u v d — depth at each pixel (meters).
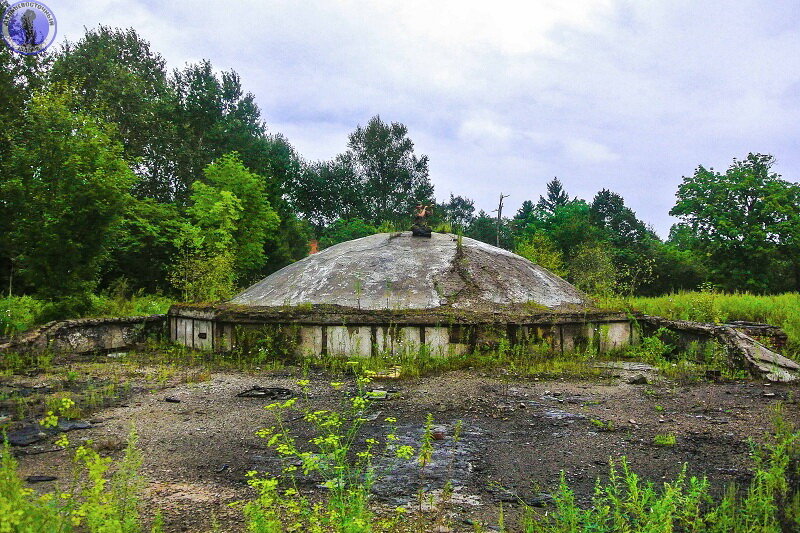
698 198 34.62
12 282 17.92
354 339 10.75
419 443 5.54
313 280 12.69
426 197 58.66
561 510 3.57
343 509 3.09
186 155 32.31
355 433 5.89
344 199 56.19
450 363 10.12
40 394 7.53
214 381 8.72
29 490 3.02
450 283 12.09
